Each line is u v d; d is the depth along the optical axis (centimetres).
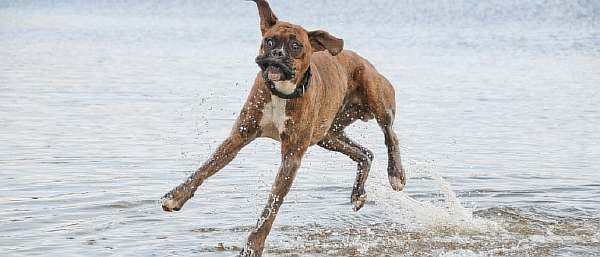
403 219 1073
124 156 1401
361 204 1097
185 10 6975
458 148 1534
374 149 1509
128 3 7969
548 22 4938
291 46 836
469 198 1178
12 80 2412
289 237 988
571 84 2491
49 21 5622
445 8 5947
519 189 1228
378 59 3195
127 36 4425
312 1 6675
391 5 6250
